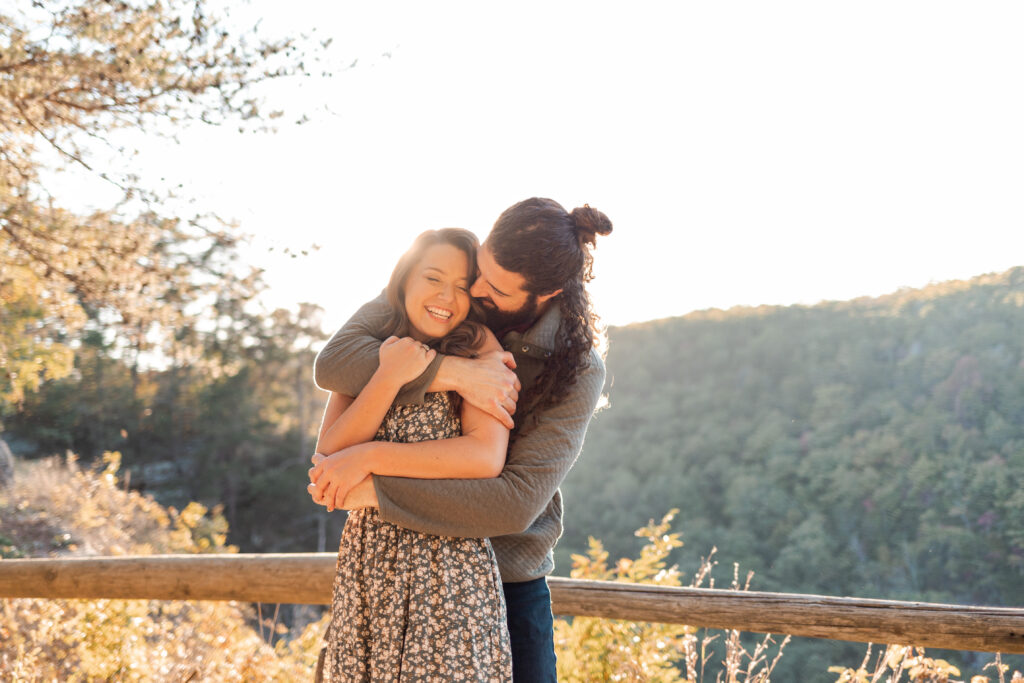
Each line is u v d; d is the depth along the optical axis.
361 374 1.53
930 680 2.62
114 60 5.40
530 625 1.60
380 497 1.41
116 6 5.38
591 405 1.57
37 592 2.93
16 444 30.12
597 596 2.58
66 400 32.50
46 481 10.62
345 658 1.43
